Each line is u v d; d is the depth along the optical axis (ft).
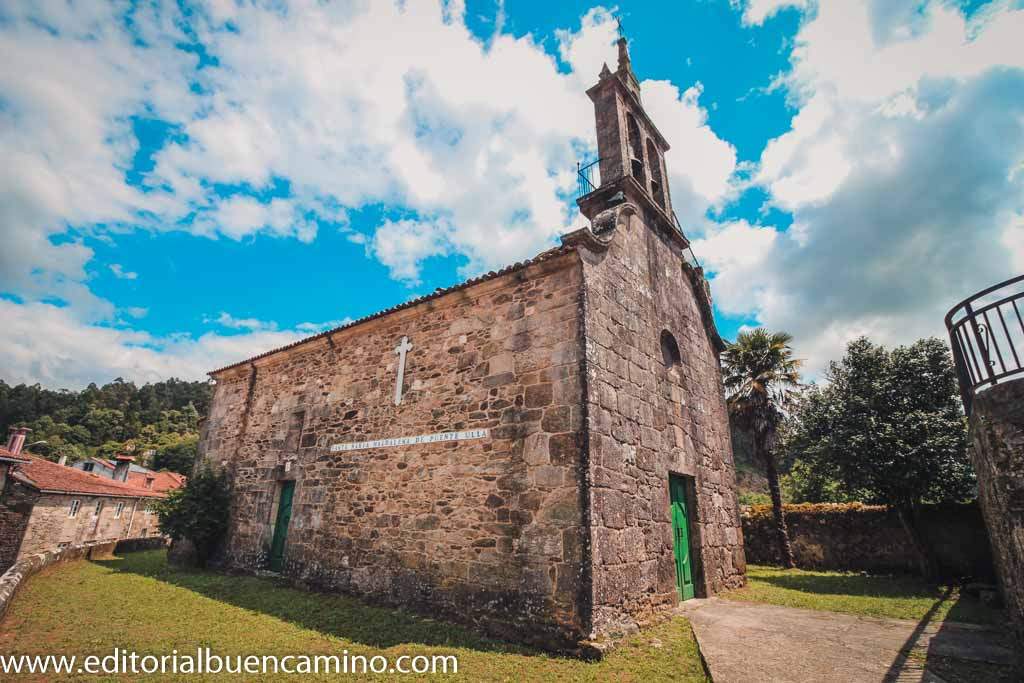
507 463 22.62
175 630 20.49
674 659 16.87
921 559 34.17
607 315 24.50
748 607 25.14
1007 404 15.01
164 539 65.77
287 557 31.76
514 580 20.56
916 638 18.60
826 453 36.83
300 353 38.65
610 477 21.26
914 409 35.04
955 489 33.04
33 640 18.79
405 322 30.91
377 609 24.04
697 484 30.19
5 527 65.87
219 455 42.39
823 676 14.67
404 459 27.25
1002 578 17.21
